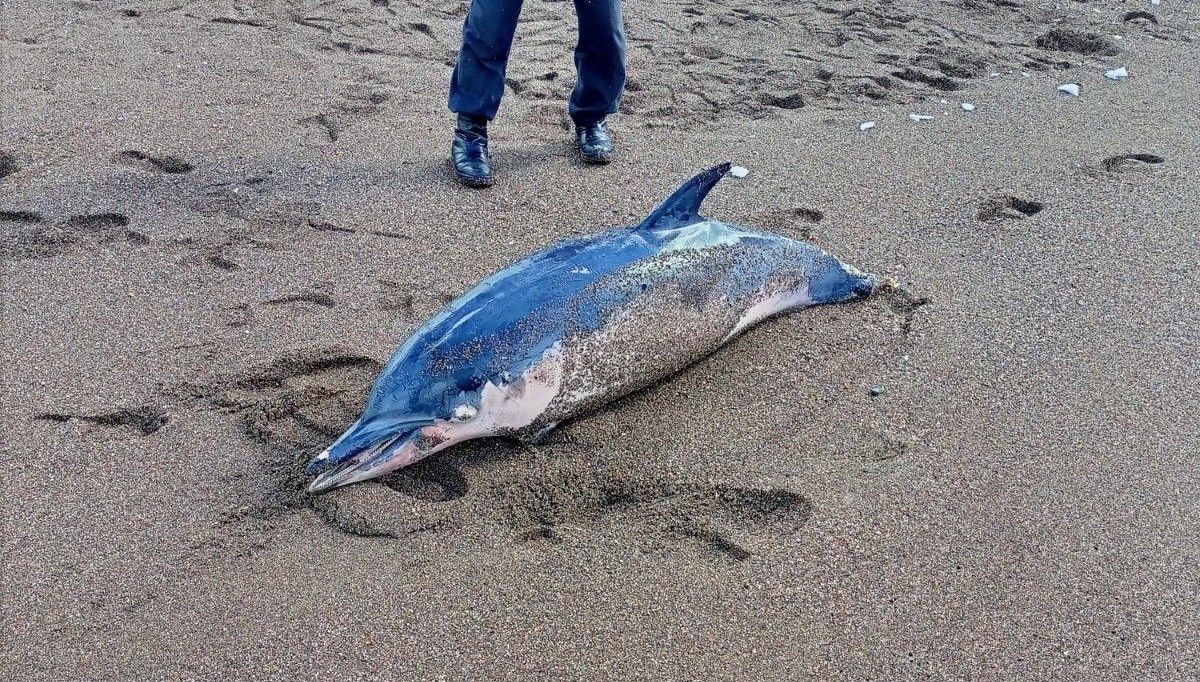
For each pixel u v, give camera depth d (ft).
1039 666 7.80
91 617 8.18
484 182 15.31
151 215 14.20
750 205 14.87
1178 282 12.76
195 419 10.31
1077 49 21.93
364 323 11.89
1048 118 18.06
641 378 10.51
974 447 10.05
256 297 12.37
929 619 8.22
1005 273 13.06
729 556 8.86
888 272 13.10
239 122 17.28
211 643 7.99
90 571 8.58
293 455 9.84
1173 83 19.72
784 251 11.74
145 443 9.99
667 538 9.06
